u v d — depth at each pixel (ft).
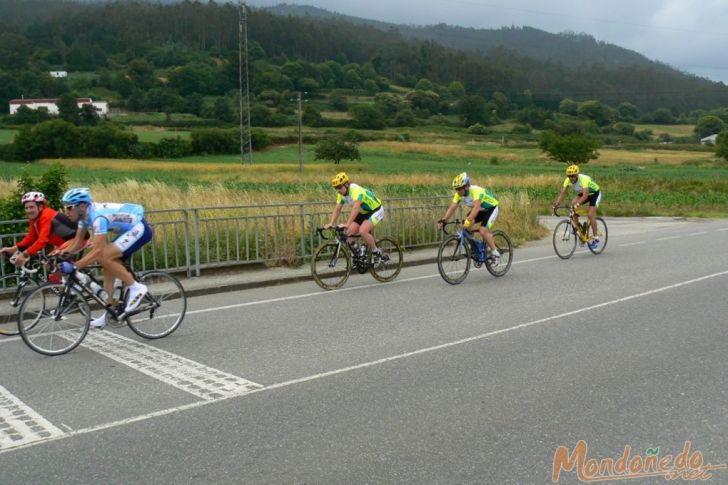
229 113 367.45
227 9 593.83
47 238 22.77
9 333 23.31
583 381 17.66
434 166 236.22
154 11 583.58
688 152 335.88
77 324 21.21
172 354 20.57
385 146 321.32
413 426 14.70
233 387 17.38
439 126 428.56
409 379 17.89
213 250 35.32
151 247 33.73
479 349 20.74
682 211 90.58
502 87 543.39
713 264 37.42
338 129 374.43
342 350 20.72
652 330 22.98
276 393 16.89
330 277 31.40
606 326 23.58
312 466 12.82
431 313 25.85
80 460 13.20
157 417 15.38
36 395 16.96
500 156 296.30
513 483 12.17
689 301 27.68
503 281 33.04
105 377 18.40
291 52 601.21
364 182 133.90
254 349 20.97
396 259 33.86
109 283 21.97
